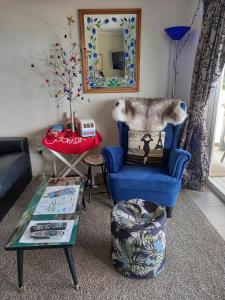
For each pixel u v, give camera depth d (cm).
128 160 257
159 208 177
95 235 209
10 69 279
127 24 271
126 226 156
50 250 193
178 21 276
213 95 271
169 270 171
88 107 300
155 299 151
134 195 225
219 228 215
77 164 311
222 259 180
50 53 277
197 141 263
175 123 249
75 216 165
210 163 293
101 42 275
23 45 272
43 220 162
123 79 290
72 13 265
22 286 158
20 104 293
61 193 194
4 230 216
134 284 162
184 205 249
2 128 302
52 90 290
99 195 272
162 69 292
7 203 236
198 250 189
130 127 260
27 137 306
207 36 231
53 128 279
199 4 261
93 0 263
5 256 187
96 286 161
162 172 230
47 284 163
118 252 164
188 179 276
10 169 233
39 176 316
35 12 263
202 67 239
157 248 158
